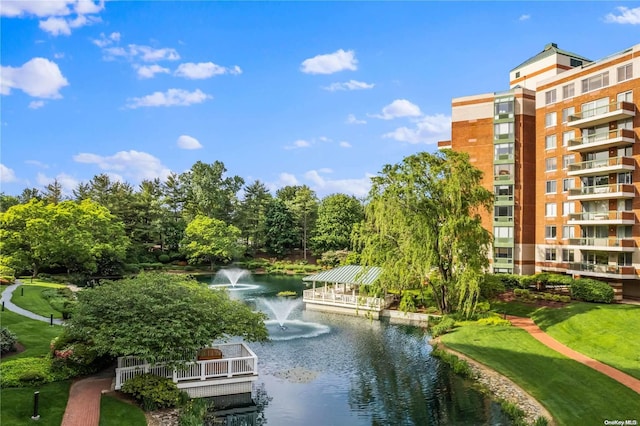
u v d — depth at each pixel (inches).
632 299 1670.8
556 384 909.8
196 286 1033.5
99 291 933.2
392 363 1141.7
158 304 864.3
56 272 2571.4
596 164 1716.3
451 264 1525.6
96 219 2527.1
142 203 3356.3
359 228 1739.7
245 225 3917.3
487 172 2126.0
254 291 2434.8
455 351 1189.7
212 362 906.7
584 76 1835.6
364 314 1743.4
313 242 3858.3
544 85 2031.3
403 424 799.1
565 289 1863.9
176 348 813.2
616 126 1688.0
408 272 1504.7
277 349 1268.5
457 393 938.1
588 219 1731.1
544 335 1293.1
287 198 4830.2
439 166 1489.9
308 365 1130.0
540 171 2048.5
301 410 864.3
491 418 813.9
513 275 1941.4
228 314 935.0
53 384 820.6
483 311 1573.6
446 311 1605.6
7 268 2036.2
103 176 3570.4
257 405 889.5
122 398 800.3
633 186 1617.9
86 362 883.4
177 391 814.5
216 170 3914.9
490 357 1112.8
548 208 2003.0
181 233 3459.6
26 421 667.4
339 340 1365.7
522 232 2050.9
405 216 1483.8
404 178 1488.7
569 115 1818.4
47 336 1121.4
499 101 2107.5
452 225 1423.5
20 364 867.4
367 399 914.1
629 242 1608.0
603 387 868.0
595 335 1206.3
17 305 1480.1
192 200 3855.8
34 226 2129.7
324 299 1868.8
